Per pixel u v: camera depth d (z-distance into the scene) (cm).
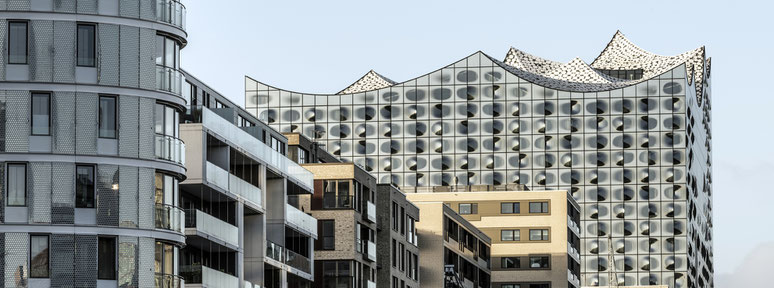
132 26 7531
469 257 15012
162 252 7575
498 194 18850
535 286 18638
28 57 7331
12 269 7162
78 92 7369
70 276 7225
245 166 9550
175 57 7781
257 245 9494
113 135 7412
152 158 7519
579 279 19612
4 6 7344
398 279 12394
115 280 7325
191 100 9994
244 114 10406
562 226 18688
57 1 7400
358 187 11481
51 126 7306
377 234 12094
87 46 7425
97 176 7344
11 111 7275
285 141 10938
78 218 7281
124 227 7381
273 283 9806
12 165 7250
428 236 13800
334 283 11200
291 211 10081
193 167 8456
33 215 7212
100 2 7481
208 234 8500
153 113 7556
